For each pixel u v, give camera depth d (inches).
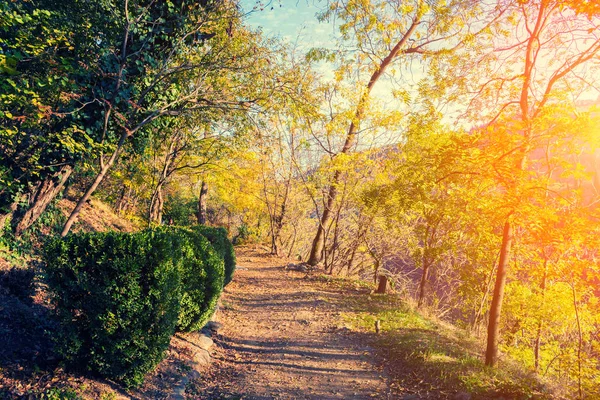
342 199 697.6
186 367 250.7
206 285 302.5
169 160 649.0
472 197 334.0
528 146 232.1
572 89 306.2
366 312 412.5
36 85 258.4
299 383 246.1
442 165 256.7
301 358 290.8
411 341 297.1
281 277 637.3
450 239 514.9
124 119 309.9
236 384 245.6
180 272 222.2
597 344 358.0
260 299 491.8
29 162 288.0
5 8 212.4
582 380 291.3
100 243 185.8
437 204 447.5
